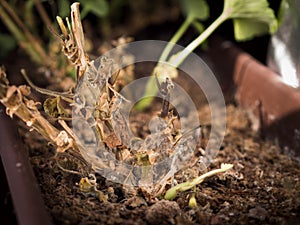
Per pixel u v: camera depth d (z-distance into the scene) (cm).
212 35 70
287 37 54
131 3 83
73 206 39
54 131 39
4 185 45
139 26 81
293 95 49
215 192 42
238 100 60
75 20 38
